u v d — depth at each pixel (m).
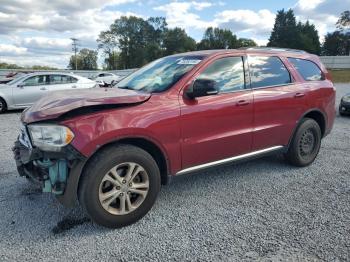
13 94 11.66
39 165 3.16
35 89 11.98
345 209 3.76
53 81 12.39
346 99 10.28
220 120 3.97
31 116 3.22
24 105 11.91
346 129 8.29
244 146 4.32
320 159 5.65
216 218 3.58
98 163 3.14
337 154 5.95
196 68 3.90
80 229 3.37
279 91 4.63
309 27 100.69
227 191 4.30
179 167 3.77
